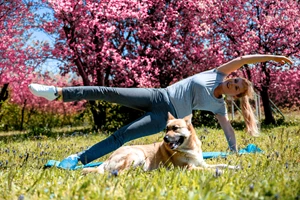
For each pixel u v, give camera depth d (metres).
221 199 2.72
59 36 17.47
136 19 17.70
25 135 14.77
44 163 5.45
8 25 17.41
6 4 16.91
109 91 5.07
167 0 18.67
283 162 4.28
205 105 5.32
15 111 23.77
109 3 16.31
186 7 17.89
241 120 18.28
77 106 26.59
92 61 16.91
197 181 3.27
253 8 16.91
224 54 17.25
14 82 19.23
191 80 5.30
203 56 17.95
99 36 17.14
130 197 2.77
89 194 2.94
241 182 3.24
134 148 4.99
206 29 15.84
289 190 2.86
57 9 15.01
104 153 4.99
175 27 18.00
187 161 4.93
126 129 5.04
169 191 2.94
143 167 4.89
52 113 25.97
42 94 4.99
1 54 16.88
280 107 27.20
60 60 17.41
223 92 5.30
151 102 5.16
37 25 17.58
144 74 17.05
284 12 16.47
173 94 5.22
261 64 16.66
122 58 18.17
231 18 16.55
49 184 3.45
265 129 12.32
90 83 17.86
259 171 3.83
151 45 18.83
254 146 6.14
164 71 18.67
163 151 5.07
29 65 17.42
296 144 6.26
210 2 16.25
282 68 18.58
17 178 3.86
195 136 5.14
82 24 15.93
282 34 16.67
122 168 4.73
